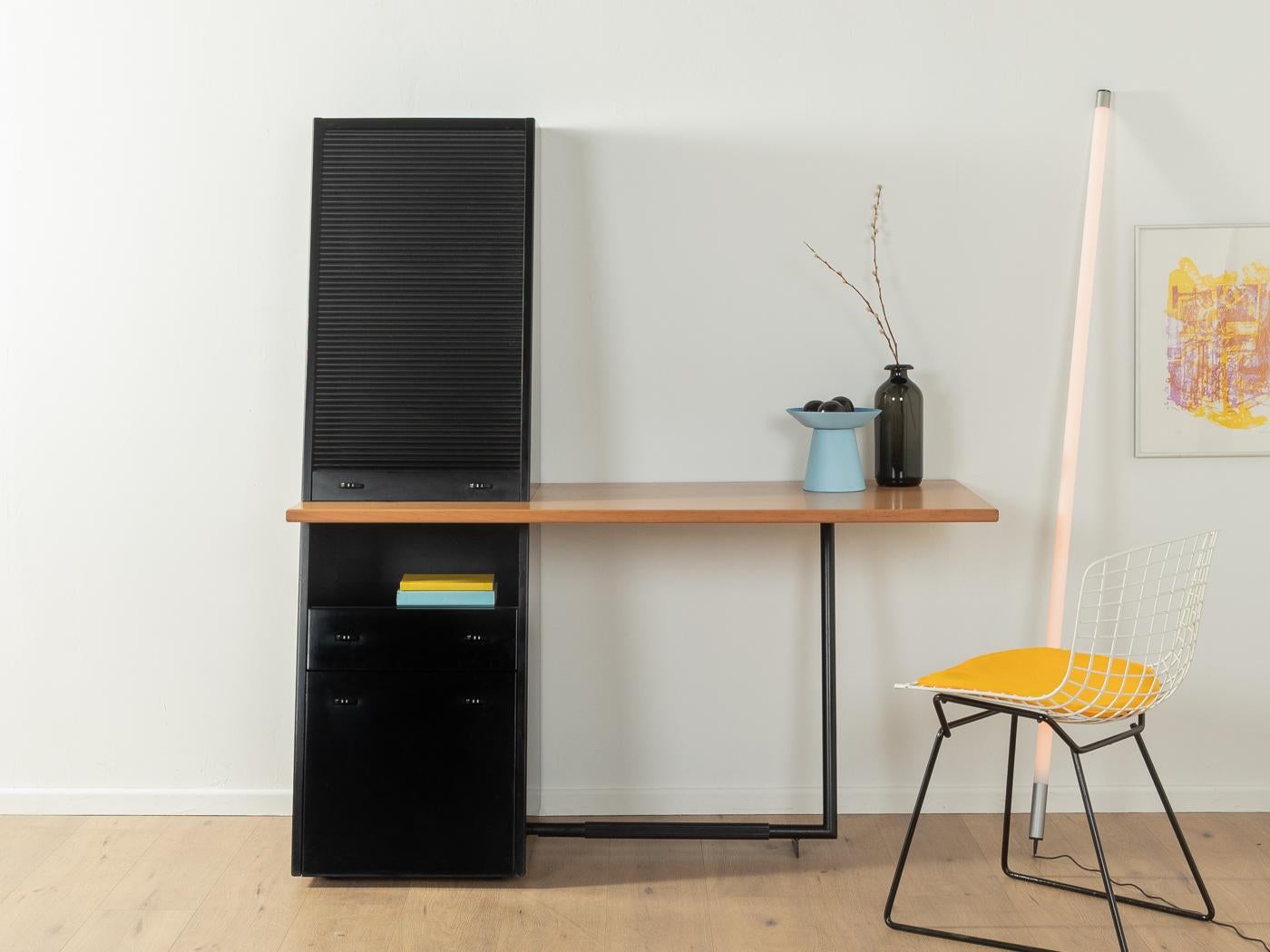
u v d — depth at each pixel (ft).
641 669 9.66
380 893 8.37
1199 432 9.37
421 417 8.75
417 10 9.27
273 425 9.51
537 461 9.45
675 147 9.34
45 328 9.46
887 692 9.68
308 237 9.39
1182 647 7.80
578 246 9.40
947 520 7.86
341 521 8.11
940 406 9.46
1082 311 9.05
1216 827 9.37
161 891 8.38
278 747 9.75
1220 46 9.17
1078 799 9.71
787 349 9.45
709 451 9.53
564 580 9.60
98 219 9.39
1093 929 7.79
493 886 8.48
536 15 9.27
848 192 9.34
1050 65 9.22
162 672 9.69
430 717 8.46
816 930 7.81
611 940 7.69
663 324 9.45
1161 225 9.27
